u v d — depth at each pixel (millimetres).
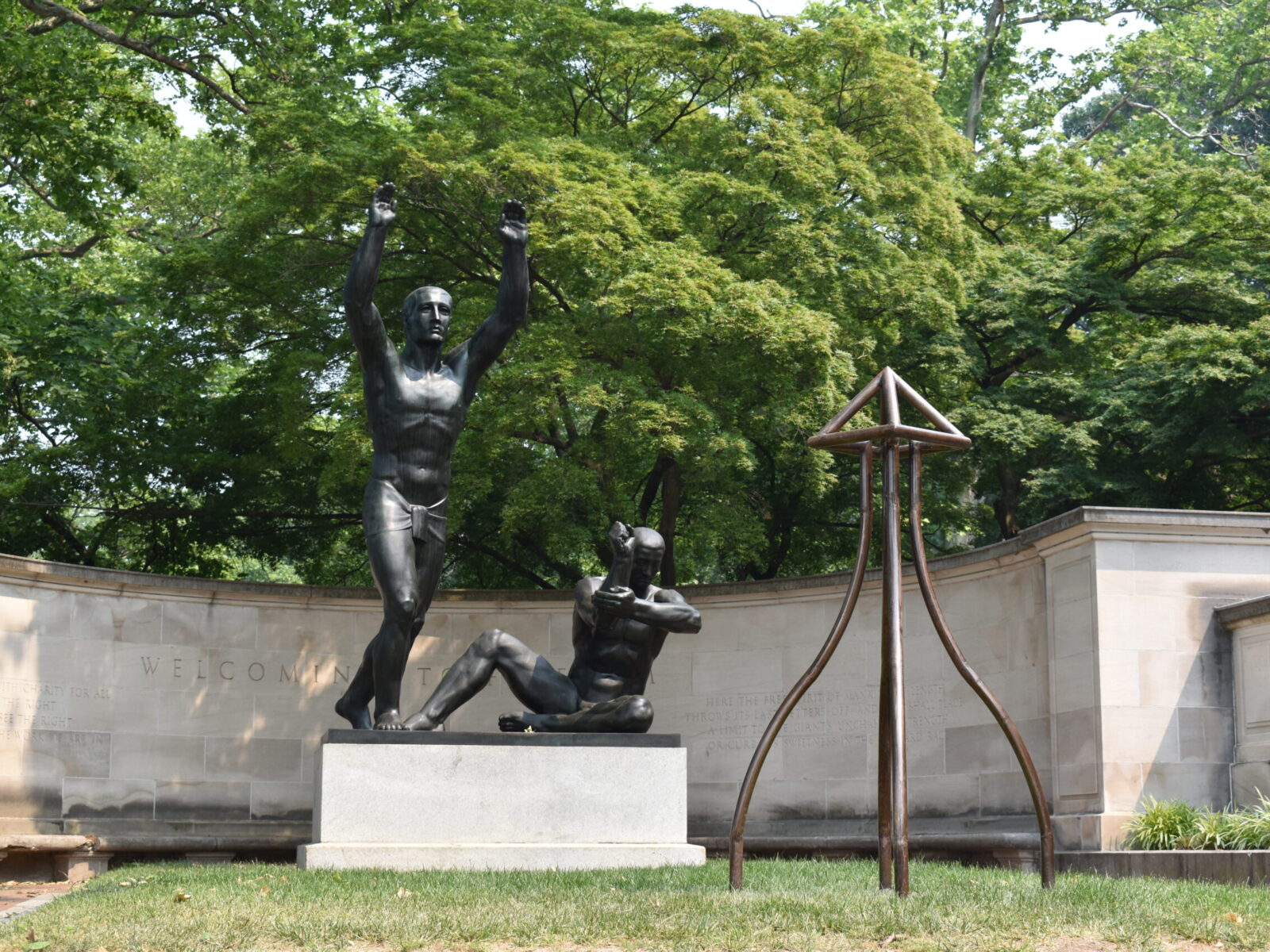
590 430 22391
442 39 22891
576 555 25859
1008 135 31641
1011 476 26469
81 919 8344
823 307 21422
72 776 17125
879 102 23031
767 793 18031
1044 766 15422
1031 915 7875
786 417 20203
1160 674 14547
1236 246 27375
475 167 19344
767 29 22344
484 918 7934
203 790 18016
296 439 22125
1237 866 11094
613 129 23516
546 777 12164
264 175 25906
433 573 12633
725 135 21891
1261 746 14031
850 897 8516
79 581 17531
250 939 7445
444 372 12883
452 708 12828
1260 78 41469
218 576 27047
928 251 23031
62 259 30094
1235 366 23750
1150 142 39625
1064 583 15234
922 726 17031
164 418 25641
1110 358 28172
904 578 17484
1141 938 7359
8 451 25922
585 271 20688
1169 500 25891
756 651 18516
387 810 11859
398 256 22844
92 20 26312
